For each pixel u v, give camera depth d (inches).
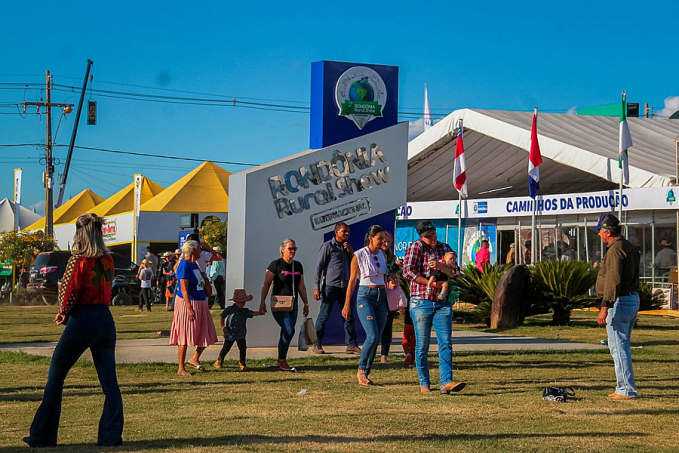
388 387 586.2
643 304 1402.6
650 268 1786.4
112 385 391.9
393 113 942.4
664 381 624.7
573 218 1935.3
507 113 2213.3
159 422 445.4
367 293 610.2
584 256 1905.8
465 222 2133.4
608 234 546.6
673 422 450.9
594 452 371.9
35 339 975.6
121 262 2022.6
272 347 865.5
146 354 788.6
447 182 2450.8
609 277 537.3
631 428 432.5
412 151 2220.7
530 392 559.5
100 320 388.2
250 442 388.5
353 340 818.2
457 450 371.2
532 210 1856.5
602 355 799.1
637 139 2209.6
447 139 2149.4
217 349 845.2
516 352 818.2
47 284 2026.3
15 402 518.3
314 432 414.0
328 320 899.4
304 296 706.8
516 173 2363.4
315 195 890.1
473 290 1285.7
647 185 1791.3
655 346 909.2
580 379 628.1
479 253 1898.4
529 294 1217.4
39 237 2529.5
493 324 1198.3
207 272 1497.3
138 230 2586.1
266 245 863.1
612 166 1863.9
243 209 853.8
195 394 551.8
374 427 427.8
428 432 414.9
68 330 385.1
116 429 387.2
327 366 711.7
